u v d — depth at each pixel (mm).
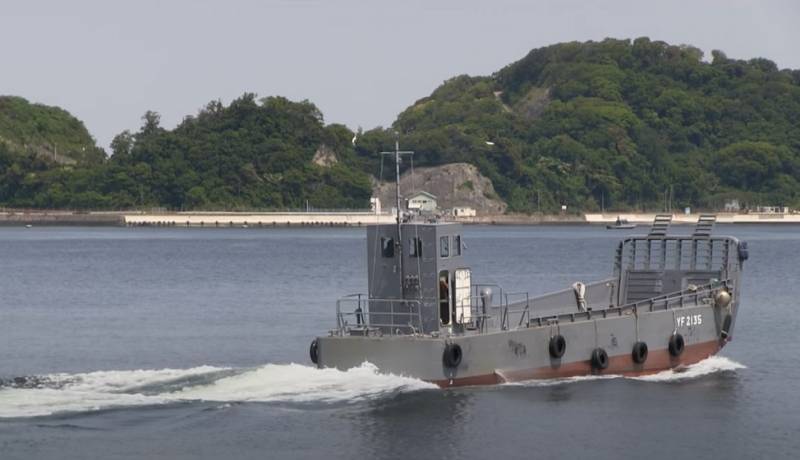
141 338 139875
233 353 125625
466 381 89062
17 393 89750
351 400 87062
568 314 97188
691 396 94062
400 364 88250
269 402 87125
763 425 85688
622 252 115500
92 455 77188
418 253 90625
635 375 99750
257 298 192500
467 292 93000
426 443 79188
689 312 105062
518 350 91875
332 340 90500
